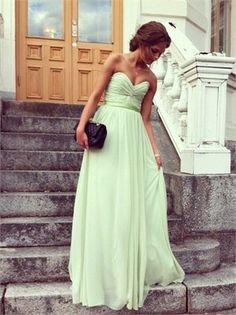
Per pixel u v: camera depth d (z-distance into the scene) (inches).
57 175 132.6
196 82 126.6
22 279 104.5
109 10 245.3
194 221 122.5
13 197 122.2
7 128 159.6
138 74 99.0
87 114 96.8
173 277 104.2
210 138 127.3
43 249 111.0
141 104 105.6
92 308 98.3
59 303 97.4
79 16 242.5
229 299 106.3
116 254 94.0
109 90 99.5
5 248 111.4
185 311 103.5
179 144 145.7
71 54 241.4
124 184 95.0
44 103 174.9
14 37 223.8
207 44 262.2
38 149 152.1
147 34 93.4
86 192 98.3
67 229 114.6
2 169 139.3
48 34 238.7
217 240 125.4
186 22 238.7
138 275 96.7
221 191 124.3
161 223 101.2
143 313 100.9
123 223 94.0
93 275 93.7
